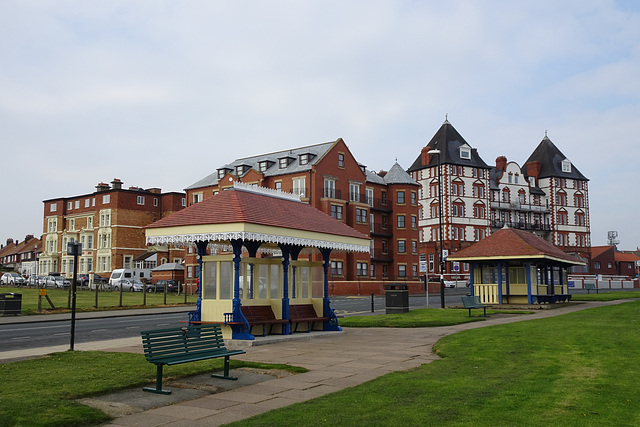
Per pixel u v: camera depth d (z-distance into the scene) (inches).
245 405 360.2
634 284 2957.7
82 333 853.2
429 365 495.5
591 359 486.9
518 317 967.0
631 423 297.6
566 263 1363.2
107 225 3129.9
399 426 298.8
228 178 2677.2
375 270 2716.5
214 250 899.4
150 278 2743.6
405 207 2817.4
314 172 2395.4
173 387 411.5
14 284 2896.2
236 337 663.8
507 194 3823.8
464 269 3287.4
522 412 323.0
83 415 320.5
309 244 724.0
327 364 513.3
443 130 3592.5
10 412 317.4
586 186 4197.8
